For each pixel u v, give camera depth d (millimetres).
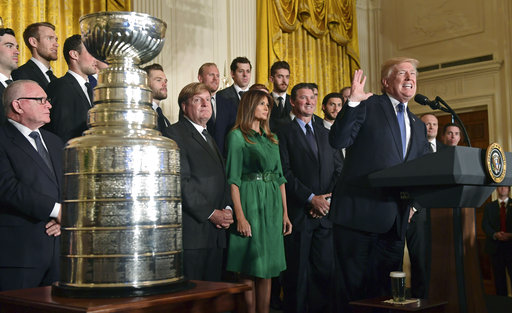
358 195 2607
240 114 3344
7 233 2455
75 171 1193
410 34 8328
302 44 7574
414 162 2078
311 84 4008
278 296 4309
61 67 4941
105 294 1125
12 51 3143
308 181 3816
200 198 3080
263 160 3256
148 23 1276
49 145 2719
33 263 2465
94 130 1238
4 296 1185
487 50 7512
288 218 3688
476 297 2131
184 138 3164
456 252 2137
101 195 1168
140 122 1261
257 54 6836
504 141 7281
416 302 2283
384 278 2723
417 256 4324
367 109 2686
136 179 1182
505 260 5957
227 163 3262
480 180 2078
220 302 1217
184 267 3037
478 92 7527
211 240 3133
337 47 8070
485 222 6180
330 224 3812
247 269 3150
